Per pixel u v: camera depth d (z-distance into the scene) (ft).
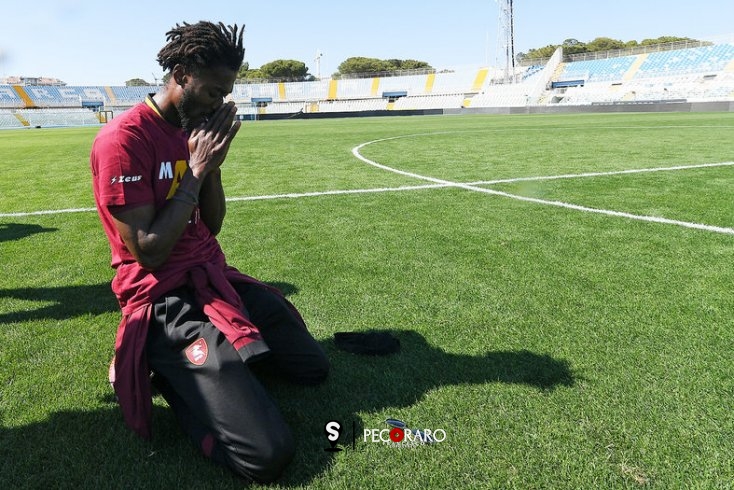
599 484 5.64
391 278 12.19
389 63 298.35
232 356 6.06
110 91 215.51
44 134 94.02
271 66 289.33
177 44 6.36
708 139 46.62
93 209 21.67
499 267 12.82
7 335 9.68
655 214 18.16
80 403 7.45
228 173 31.17
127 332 6.63
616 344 8.78
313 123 113.60
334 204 21.03
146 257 6.44
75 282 12.60
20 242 16.46
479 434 6.50
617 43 260.21
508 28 185.37
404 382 7.71
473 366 8.14
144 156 6.50
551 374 7.86
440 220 17.87
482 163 33.14
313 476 5.90
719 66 142.61
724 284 11.43
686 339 8.92
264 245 15.21
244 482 5.84
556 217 17.97
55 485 5.79
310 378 7.59
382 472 5.92
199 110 6.83
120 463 6.17
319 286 11.77
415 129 74.43
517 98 180.04
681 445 6.23
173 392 6.75
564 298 10.80
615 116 99.91
